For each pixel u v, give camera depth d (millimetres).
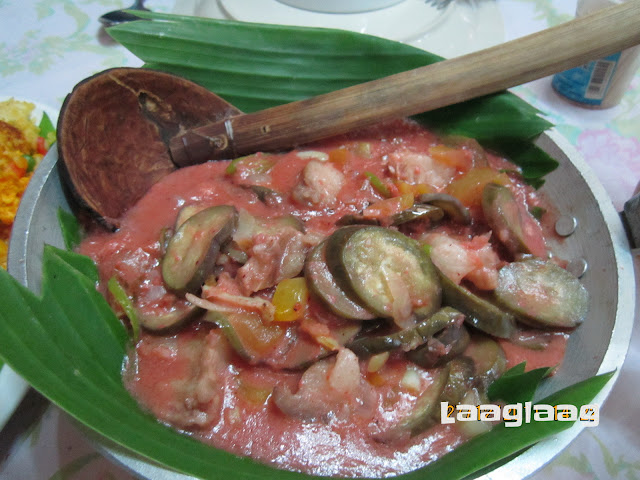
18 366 209
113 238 311
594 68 415
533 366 282
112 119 318
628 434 310
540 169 340
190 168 353
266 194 328
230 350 269
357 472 249
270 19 459
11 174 367
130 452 226
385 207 308
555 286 291
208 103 356
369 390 263
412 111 331
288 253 283
